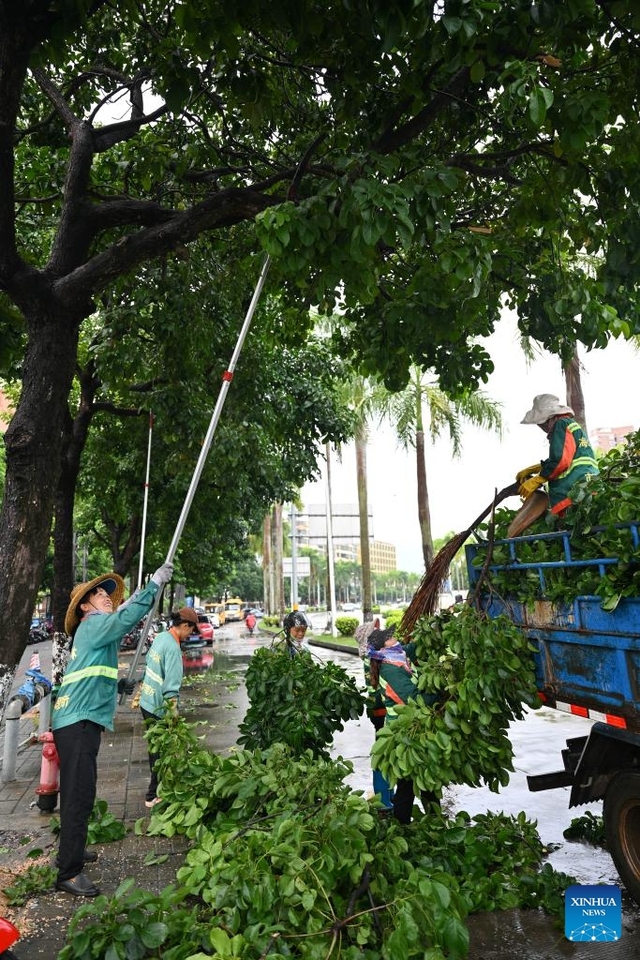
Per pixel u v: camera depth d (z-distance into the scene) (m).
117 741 9.73
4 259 4.92
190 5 4.61
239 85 5.75
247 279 9.24
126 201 6.04
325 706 6.02
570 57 5.07
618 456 5.00
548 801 6.53
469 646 4.43
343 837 3.55
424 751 4.18
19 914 4.07
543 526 5.02
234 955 2.97
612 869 4.77
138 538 18.66
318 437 17.83
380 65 5.46
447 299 5.74
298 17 4.43
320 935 3.22
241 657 24.95
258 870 3.50
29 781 7.61
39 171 8.59
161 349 10.76
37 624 36.00
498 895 4.17
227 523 21.67
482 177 6.94
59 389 5.01
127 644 23.31
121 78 7.10
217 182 8.02
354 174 4.64
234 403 13.51
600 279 6.32
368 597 28.50
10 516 4.57
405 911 3.19
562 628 4.36
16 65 4.71
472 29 4.00
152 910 3.88
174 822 5.12
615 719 3.91
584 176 5.84
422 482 24.92
